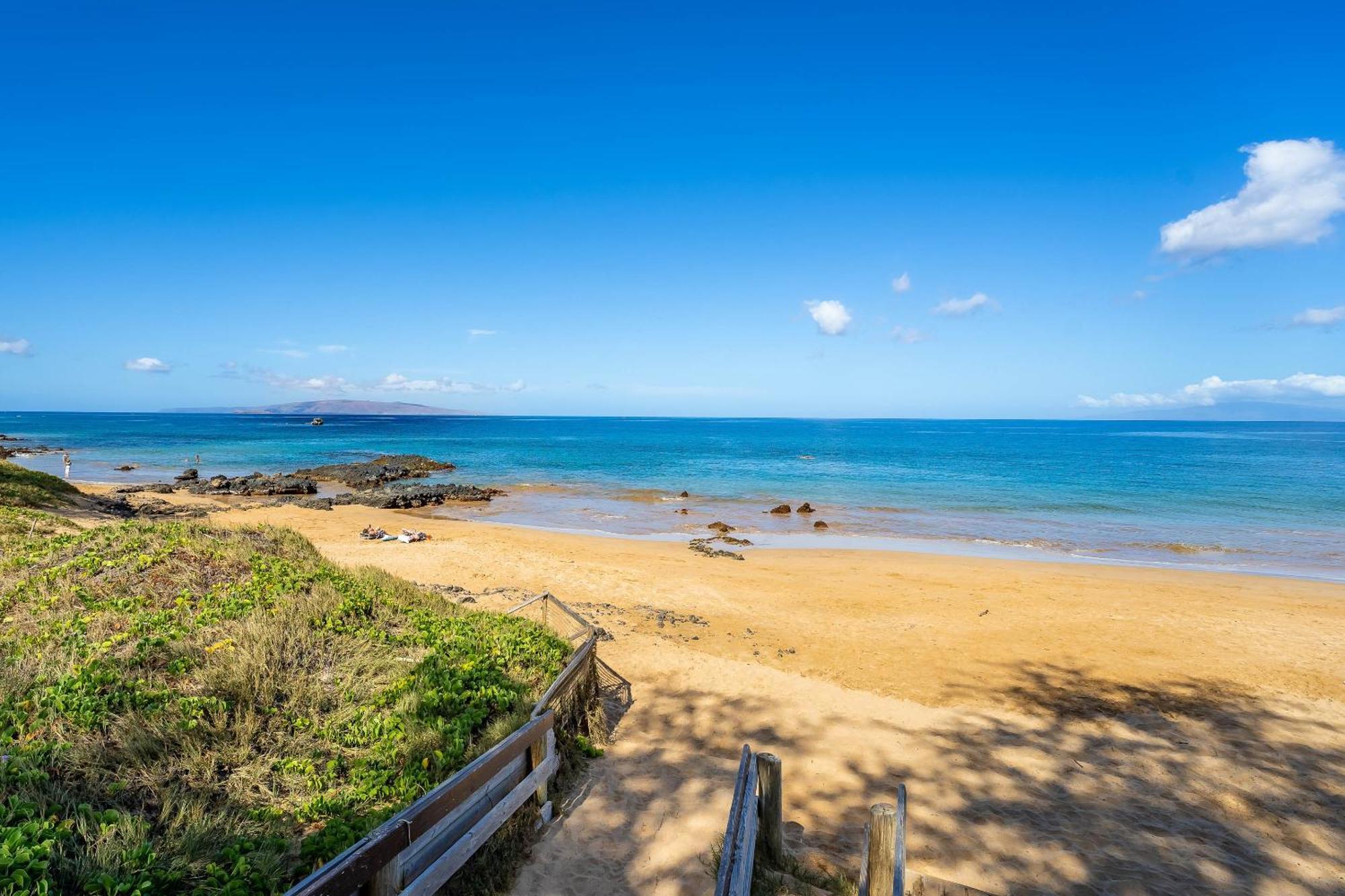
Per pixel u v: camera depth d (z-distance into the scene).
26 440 91.94
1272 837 7.43
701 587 18.17
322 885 3.62
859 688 11.66
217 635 7.76
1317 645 14.01
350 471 52.72
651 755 8.77
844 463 66.19
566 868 6.00
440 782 6.04
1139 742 9.72
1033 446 97.81
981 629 14.98
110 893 3.92
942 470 58.56
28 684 6.25
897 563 22.41
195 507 30.70
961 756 9.24
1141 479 50.50
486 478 52.34
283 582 9.60
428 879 4.68
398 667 8.03
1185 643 14.12
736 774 8.27
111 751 5.47
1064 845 7.16
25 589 8.52
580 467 61.19
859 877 6.04
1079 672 12.48
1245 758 9.27
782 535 29.16
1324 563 23.55
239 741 6.13
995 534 29.19
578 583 18.09
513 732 6.79
